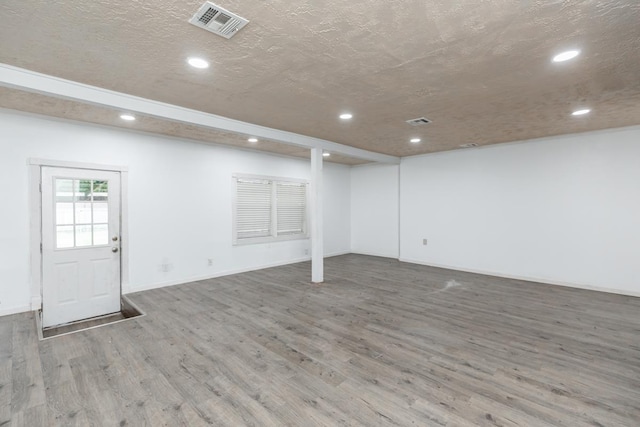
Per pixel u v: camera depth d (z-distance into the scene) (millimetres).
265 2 1736
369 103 3449
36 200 3988
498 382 2383
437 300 4398
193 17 1880
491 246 5973
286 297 4551
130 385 2359
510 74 2713
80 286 4363
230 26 1974
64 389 2309
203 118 3740
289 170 7121
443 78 2785
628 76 2762
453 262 6516
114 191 4648
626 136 4602
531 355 2801
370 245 8227
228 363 2680
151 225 5016
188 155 5441
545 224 5344
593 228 4902
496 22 1935
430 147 6137
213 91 3082
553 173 5242
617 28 1998
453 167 6480
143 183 4926
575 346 2973
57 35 2074
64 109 3721
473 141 5578
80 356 2805
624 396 2197
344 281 5480
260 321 3627
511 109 3689
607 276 4793
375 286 5145
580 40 2150
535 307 4094
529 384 2354
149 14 1848
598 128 4676
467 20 1911
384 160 6930
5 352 2871
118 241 4691
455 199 6465
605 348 2928
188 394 2250
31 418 1996
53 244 4133
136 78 2771
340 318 3719
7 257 3811
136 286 4855
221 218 5902
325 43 2184
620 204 4676
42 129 4023
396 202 7629
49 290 4113
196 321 3635
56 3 1729
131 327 3457
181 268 5355
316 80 2822
